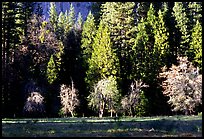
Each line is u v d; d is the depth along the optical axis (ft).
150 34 151.64
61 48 150.82
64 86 132.36
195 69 121.70
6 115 126.93
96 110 129.49
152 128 51.31
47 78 139.13
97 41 142.92
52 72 139.54
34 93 125.70
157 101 134.51
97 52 140.56
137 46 143.33
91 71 138.92
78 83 147.23
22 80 137.49
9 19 134.51
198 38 142.20
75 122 62.95
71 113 130.11
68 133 48.08
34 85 130.93
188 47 150.00
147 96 135.33
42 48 148.05
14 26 139.13
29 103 123.54
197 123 55.57
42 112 128.06
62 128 53.01
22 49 144.05
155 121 57.26
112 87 124.67
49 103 134.62
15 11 139.74
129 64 144.25
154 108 134.21
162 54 142.31
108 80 126.41
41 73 141.59
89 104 126.62
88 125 55.88
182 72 116.98
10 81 132.36
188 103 111.75
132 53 144.36
